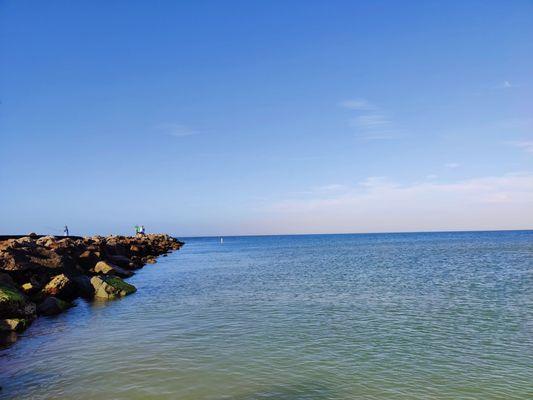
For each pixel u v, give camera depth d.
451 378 15.07
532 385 14.41
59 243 46.31
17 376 15.77
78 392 14.07
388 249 116.88
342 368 16.12
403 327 22.48
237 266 66.12
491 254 83.38
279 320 24.52
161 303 31.17
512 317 24.70
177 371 15.91
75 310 28.98
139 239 105.56
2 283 27.14
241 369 16.06
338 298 32.06
